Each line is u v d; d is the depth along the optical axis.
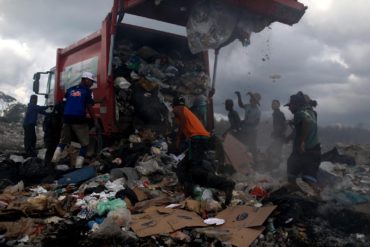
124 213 4.82
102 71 8.34
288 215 5.10
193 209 5.33
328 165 8.08
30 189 6.28
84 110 7.65
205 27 7.56
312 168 6.45
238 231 4.73
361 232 5.10
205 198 5.66
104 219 4.89
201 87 8.96
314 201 5.56
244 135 9.27
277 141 8.85
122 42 8.77
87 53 9.37
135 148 7.55
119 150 7.62
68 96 7.66
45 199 5.27
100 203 5.27
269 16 7.53
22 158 8.39
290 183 6.22
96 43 8.97
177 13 8.45
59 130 8.11
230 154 7.65
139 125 8.09
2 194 5.97
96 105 8.53
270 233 4.82
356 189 6.87
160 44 9.30
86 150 7.66
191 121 6.08
